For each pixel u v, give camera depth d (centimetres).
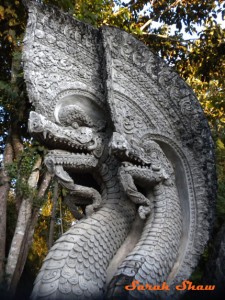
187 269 308
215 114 800
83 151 312
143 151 315
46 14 316
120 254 303
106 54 317
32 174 646
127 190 299
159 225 303
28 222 627
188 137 334
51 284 254
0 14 651
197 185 329
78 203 319
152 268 279
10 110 672
